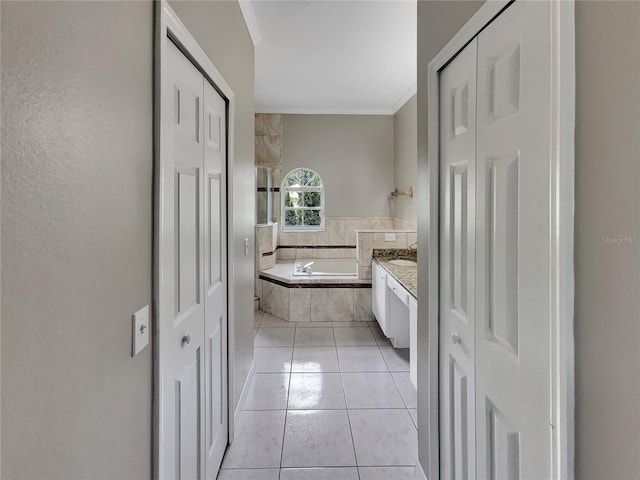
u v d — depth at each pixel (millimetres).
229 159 2025
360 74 4070
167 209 1172
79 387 714
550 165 816
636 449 615
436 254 1573
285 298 4375
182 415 1354
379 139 5578
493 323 1119
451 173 1435
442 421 1556
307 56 3555
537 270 886
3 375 537
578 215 748
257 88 4582
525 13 923
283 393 2639
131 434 926
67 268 674
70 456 688
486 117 1138
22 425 574
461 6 1285
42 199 609
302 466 1901
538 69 869
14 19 545
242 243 2463
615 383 657
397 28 2986
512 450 1013
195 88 1473
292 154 5559
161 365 1058
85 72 717
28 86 575
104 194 790
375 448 2041
